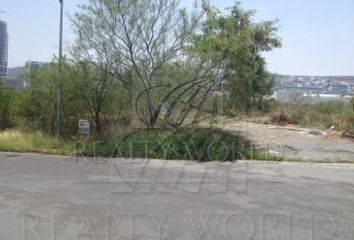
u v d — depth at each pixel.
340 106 31.39
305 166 14.21
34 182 11.27
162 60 18.14
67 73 18.59
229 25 19.02
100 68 18.47
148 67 18.14
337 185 11.46
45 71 19.36
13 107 21.78
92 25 18.05
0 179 11.59
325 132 23.11
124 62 18.23
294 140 20.59
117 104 18.97
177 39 18.25
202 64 18.08
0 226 7.70
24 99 20.22
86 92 18.73
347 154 17.05
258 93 29.55
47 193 10.12
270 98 33.22
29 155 15.66
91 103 18.88
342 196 10.29
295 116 28.41
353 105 28.83
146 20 17.91
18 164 13.90
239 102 19.61
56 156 15.52
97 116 18.89
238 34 19.02
